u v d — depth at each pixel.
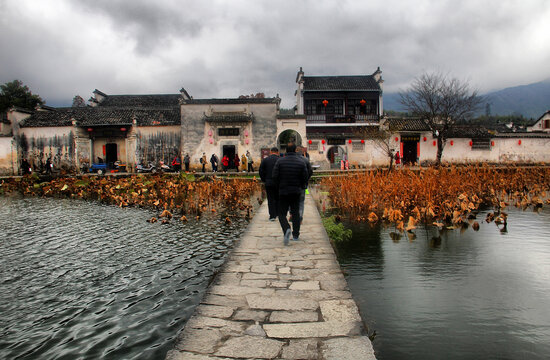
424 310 4.32
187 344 2.95
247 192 15.59
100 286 5.55
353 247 6.94
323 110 33.09
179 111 29.50
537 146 29.31
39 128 28.08
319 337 3.05
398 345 3.59
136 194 14.55
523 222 8.88
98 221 10.33
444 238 7.49
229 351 2.84
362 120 32.53
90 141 28.56
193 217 10.53
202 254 6.96
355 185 11.91
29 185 19.89
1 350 3.86
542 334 3.78
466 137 28.81
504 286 5.02
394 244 7.11
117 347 3.85
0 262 6.73
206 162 26.48
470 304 4.47
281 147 37.19
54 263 6.66
